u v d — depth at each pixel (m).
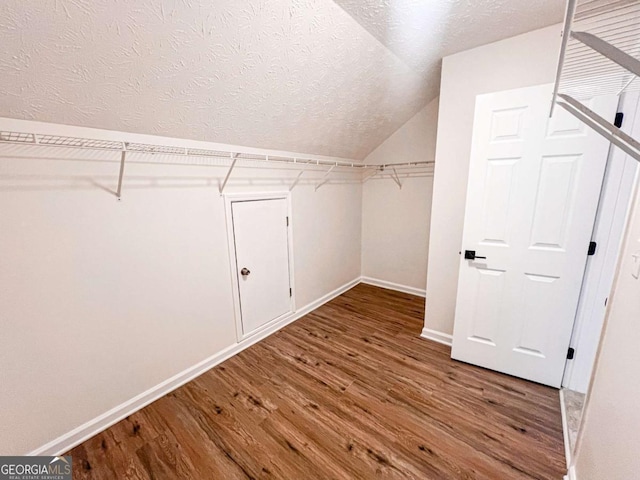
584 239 1.60
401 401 1.73
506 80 1.80
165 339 1.83
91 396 1.52
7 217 1.20
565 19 0.56
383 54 1.85
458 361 2.13
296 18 1.36
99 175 1.45
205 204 1.96
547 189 1.65
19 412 1.30
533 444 1.42
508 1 1.42
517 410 1.64
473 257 1.94
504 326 1.91
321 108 2.13
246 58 1.43
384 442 1.46
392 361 2.14
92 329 1.50
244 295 2.31
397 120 3.00
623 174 1.48
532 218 1.72
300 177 2.72
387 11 1.46
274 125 2.06
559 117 1.56
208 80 1.44
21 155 1.21
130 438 1.51
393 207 3.49
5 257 1.21
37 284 1.30
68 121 1.31
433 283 2.37
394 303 3.24
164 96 1.41
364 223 3.80
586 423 1.17
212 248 2.04
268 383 1.92
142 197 1.63
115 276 1.56
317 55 1.63
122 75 1.22
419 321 2.79
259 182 2.32
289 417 1.63
